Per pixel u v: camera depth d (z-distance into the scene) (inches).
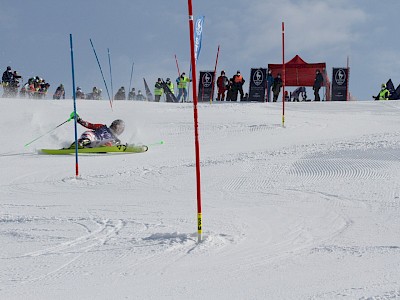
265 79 1481.3
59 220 366.0
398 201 385.7
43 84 1568.7
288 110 1188.5
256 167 563.5
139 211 393.1
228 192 460.4
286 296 203.6
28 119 1039.6
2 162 702.5
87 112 1122.7
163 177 553.3
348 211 365.7
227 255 268.7
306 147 684.1
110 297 209.6
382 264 239.3
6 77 1485.0
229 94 1485.0
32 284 229.6
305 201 406.0
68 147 840.3
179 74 1507.1
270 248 280.7
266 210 380.8
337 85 1485.0
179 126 977.5
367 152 606.2
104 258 268.5
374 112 1157.1
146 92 1646.2
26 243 306.2
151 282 228.2
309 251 271.0
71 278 237.5
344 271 231.9
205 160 641.6
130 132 932.6
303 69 1536.7
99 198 462.0
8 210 414.9
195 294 210.5
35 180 577.3
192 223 344.2
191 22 299.6
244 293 209.5
